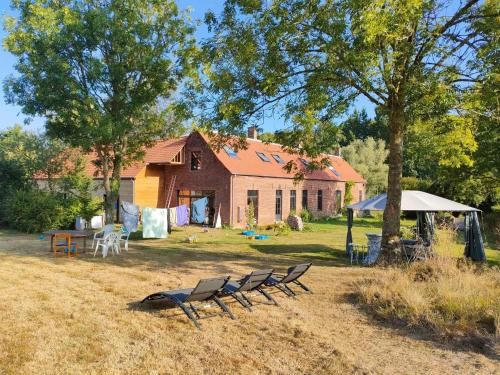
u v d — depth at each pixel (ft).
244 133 45.68
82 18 60.23
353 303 28.86
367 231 92.79
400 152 43.68
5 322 23.43
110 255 48.96
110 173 99.86
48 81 56.59
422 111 36.14
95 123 60.23
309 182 120.37
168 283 33.94
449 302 25.72
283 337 22.56
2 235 67.41
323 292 31.68
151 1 64.54
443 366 19.39
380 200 54.24
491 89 37.19
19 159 85.10
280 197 108.47
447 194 108.37
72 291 30.63
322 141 45.73
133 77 64.90
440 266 33.04
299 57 40.78
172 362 19.21
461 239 58.03
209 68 43.75
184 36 65.46
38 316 24.63
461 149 46.96
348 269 42.24
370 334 23.32
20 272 36.86
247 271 40.14
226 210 93.50
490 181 75.51
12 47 57.57
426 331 23.56
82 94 59.72
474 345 21.67
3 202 77.87
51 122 63.16
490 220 94.43
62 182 86.07
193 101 45.39
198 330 23.22
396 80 38.52
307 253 57.62
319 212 126.11
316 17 36.78
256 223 98.94
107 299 28.76
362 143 173.78
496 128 56.85
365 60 34.47
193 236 68.03
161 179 103.55
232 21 41.52
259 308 27.45
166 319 24.93
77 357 19.38
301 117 42.27
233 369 18.70
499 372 18.83
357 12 32.53
